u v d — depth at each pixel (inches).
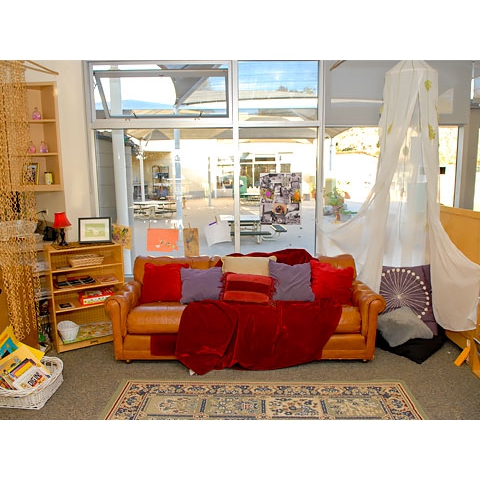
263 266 159.9
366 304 138.9
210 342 135.9
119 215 186.5
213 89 175.3
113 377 133.0
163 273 158.2
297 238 185.6
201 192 184.1
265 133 178.9
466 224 147.0
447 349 151.3
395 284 164.1
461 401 117.9
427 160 155.8
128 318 140.9
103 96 176.7
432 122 155.1
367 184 181.2
